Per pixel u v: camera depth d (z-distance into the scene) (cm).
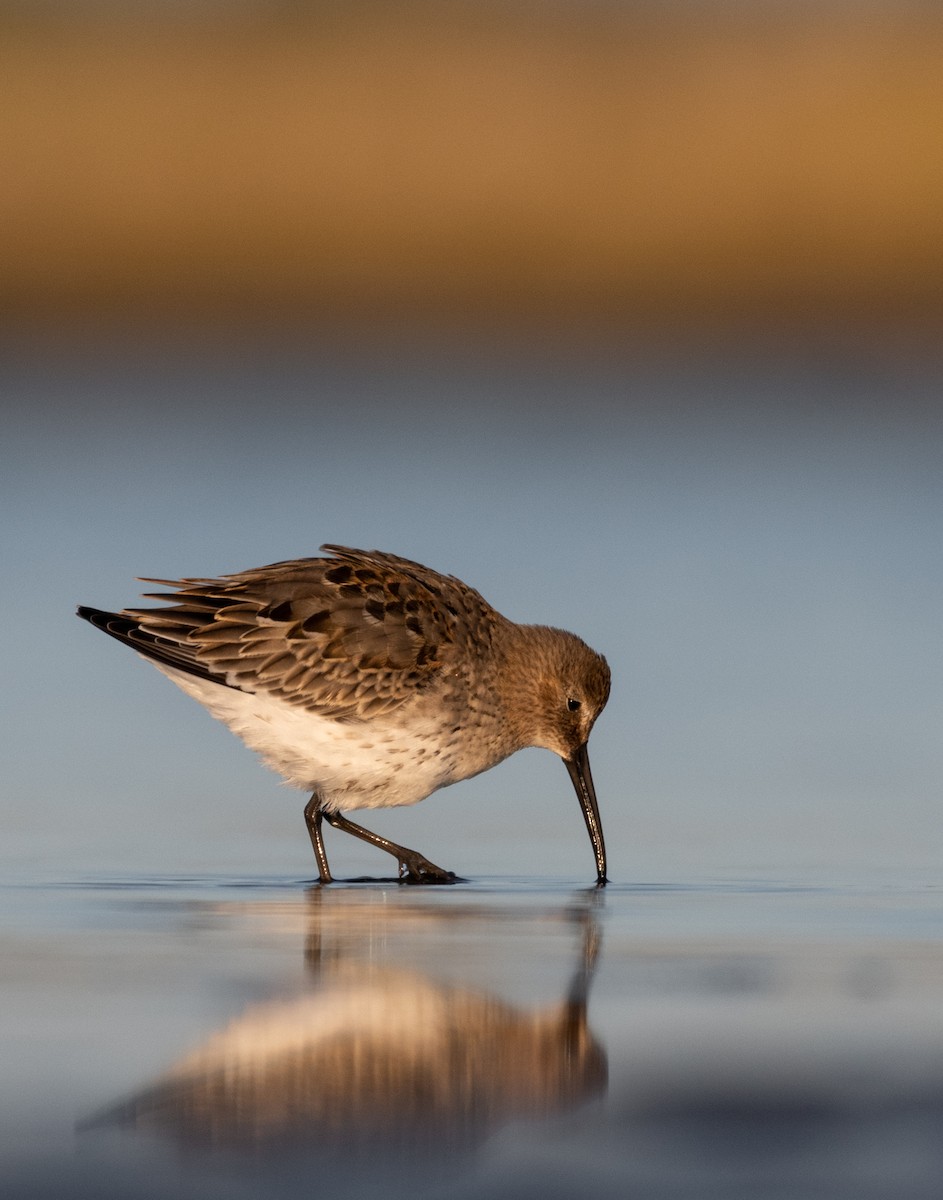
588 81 3634
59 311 3388
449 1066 688
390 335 3284
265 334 3325
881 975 838
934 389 2856
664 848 1201
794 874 1116
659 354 3139
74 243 3488
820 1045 715
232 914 995
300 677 1195
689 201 3478
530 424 2647
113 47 3712
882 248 3394
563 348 3186
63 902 1025
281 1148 599
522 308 3384
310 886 1109
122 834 1225
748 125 3522
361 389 2884
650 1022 750
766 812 1273
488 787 1394
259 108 3600
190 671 1195
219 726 1491
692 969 852
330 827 1280
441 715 1226
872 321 3316
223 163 3547
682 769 1384
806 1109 638
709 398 2816
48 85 3634
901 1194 558
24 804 1288
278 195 3525
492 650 1268
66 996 787
